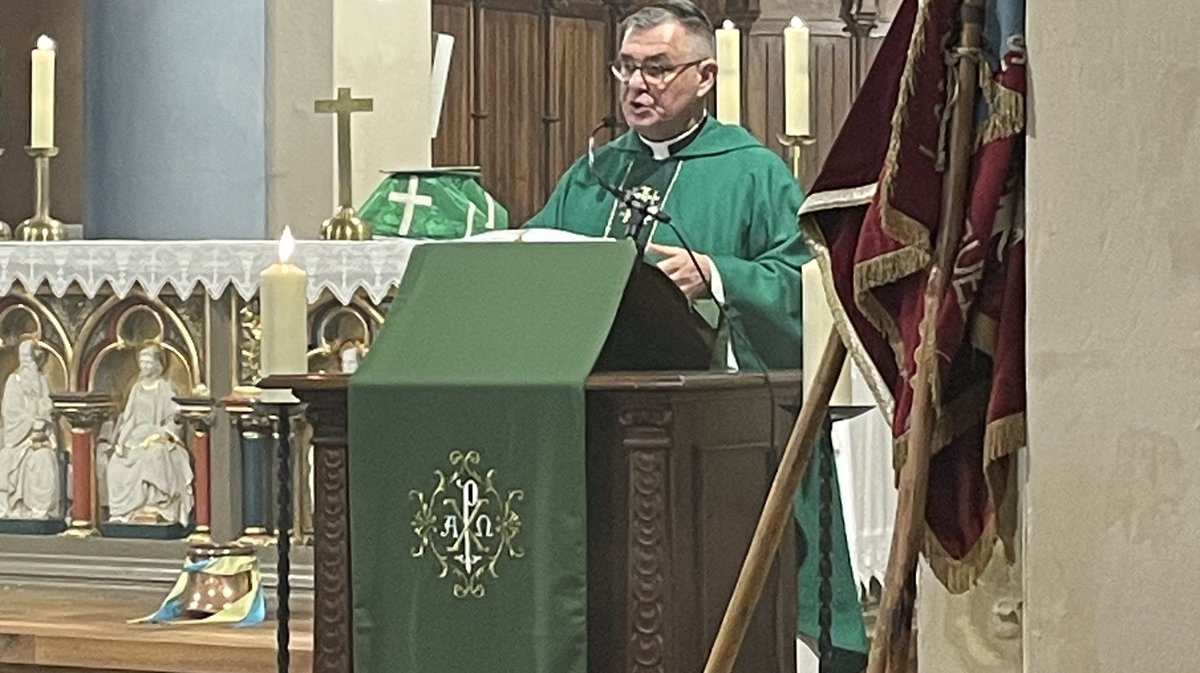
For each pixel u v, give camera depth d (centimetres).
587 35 1127
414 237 688
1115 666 280
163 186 792
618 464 429
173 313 695
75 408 706
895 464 311
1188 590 275
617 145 632
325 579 451
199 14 793
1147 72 278
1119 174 279
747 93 1184
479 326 438
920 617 335
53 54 743
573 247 443
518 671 427
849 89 1190
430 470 432
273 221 794
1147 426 278
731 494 453
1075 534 283
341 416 448
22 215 1004
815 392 323
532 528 425
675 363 455
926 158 306
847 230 323
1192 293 275
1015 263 302
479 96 1055
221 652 598
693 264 526
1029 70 291
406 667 437
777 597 477
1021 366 299
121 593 696
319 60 800
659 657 425
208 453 685
